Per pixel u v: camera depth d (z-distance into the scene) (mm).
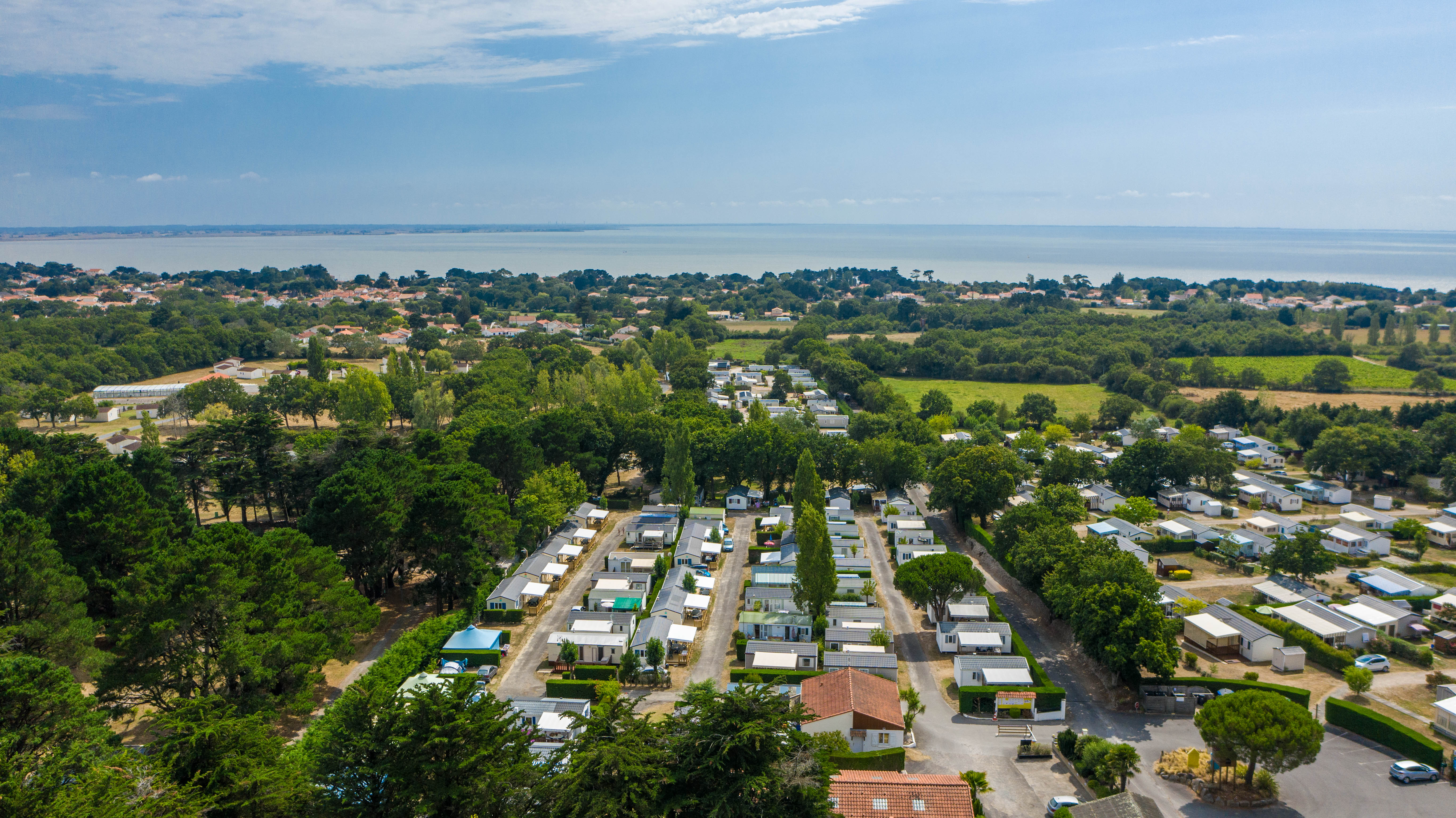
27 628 67125
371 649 91188
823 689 75188
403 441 136250
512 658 91688
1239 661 89125
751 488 163125
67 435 136000
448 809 42844
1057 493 130625
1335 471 160875
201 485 123938
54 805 38125
